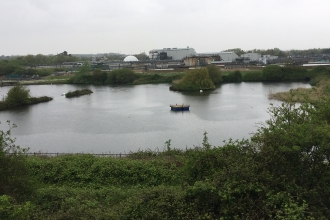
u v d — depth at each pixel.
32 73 151.75
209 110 60.00
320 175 12.92
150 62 194.38
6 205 11.44
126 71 129.50
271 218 11.78
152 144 38.09
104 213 13.34
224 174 13.80
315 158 12.94
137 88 107.31
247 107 61.84
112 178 20.45
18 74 147.38
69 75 152.00
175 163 22.23
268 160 13.68
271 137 14.03
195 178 16.12
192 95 84.69
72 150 36.66
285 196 12.27
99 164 21.83
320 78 96.38
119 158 24.83
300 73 118.50
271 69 119.50
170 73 136.38
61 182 20.50
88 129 46.75
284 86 99.31
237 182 13.16
